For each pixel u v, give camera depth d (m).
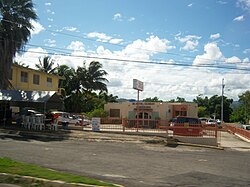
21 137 25.02
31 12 35.34
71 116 38.75
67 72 63.66
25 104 32.91
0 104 32.53
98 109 55.56
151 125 31.30
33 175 10.90
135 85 35.91
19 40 34.56
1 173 11.05
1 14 34.09
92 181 10.48
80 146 21.73
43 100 30.33
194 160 18.17
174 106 50.22
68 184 10.04
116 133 29.97
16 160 14.74
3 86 34.16
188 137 28.27
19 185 10.10
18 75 40.91
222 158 19.86
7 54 34.03
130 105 52.16
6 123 32.62
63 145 21.73
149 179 12.23
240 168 16.12
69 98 63.12
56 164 14.42
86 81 64.12
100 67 64.81
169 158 18.45
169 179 12.40
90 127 35.44
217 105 107.12
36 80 44.34
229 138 38.31
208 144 28.03
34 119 29.88
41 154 17.09
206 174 13.86
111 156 17.92
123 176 12.55
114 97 82.31
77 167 14.02
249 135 33.78
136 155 18.95
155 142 26.28
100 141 25.31
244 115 93.81
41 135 26.91
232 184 12.00
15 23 34.25
